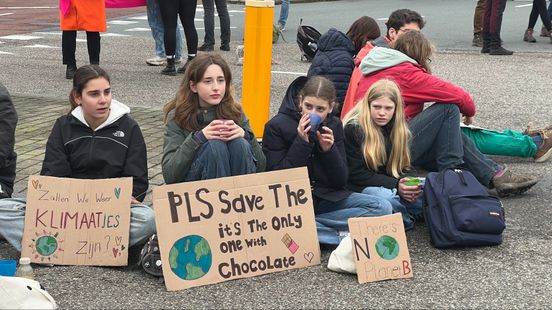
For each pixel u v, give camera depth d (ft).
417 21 16.35
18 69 27.04
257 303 9.89
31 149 16.89
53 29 39.50
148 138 17.88
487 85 24.16
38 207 11.16
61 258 11.07
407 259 10.69
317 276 10.73
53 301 9.32
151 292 10.23
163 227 10.48
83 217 11.16
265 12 15.42
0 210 11.27
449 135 13.88
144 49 32.48
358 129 12.66
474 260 11.32
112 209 11.18
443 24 39.37
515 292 10.27
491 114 20.53
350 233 10.62
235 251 10.75
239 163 11.29
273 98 22.39
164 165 11.41
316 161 12.07
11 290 9.05
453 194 11.77
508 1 51.21
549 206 13.83
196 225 10.64
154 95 22.90
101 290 10.27
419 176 14.37
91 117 11.85
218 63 11.51
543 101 22.06
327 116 12.06
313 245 11.14
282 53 30.94
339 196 11.97
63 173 11.85
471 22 40.19
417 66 14.38
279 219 11.06
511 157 16.75
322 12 46.19
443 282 10.55
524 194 14.46
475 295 10.16
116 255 11.02
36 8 52.08
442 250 11.69
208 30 31.19
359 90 14.58
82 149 11.90
